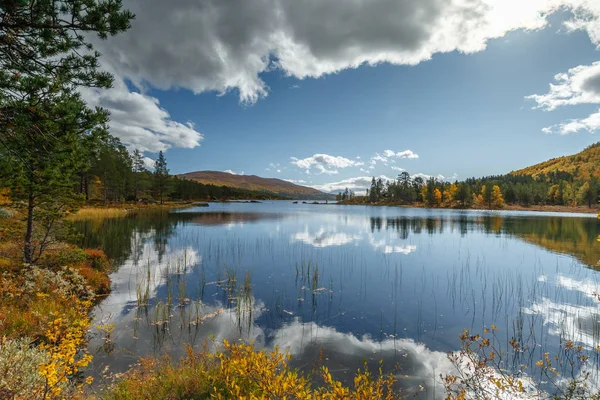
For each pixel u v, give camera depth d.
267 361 4.47
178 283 14.89
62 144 6.13
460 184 128.50
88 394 5.72
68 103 5.70
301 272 17.92
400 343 9.05
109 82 6.72
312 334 9.57
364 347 8.75
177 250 23.83
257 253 23.52
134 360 7.55
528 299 13.45
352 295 13.76
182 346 8.46
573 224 50.25
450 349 8.73
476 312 11.78
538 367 7.61
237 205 122.00
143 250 23.45
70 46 6.52
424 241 30.95
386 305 12.48
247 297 13.10
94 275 13.95
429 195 127.50
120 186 70.00
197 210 78.00
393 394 6.23
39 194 11.94
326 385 6.66
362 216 68.31
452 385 6.67
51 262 13.45
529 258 22.67
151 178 88.06
